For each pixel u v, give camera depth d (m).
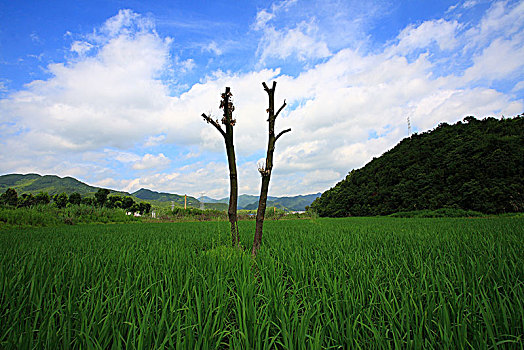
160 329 1.95
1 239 7.62
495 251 4.28
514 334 2.02
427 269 3.35
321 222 18.33
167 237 8.32
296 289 2.75
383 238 7.02
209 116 5.96
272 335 2.27
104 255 4.75
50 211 19.28
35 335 2.14
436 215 28.73
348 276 3.48
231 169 6.02
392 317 2.20
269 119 5.88
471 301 2.51
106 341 1.91
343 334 2.02
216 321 2.22
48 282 3.07
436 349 1.89
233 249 5.16
